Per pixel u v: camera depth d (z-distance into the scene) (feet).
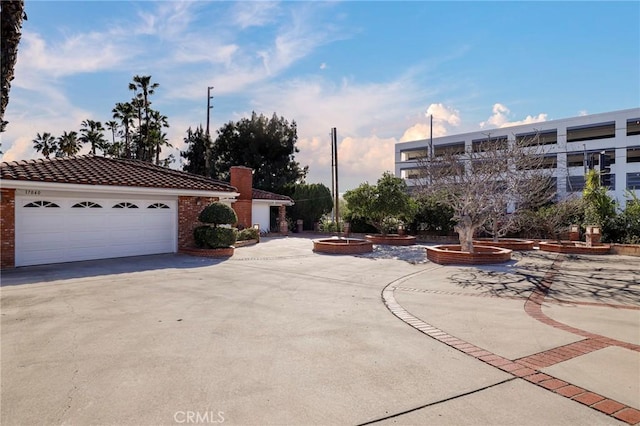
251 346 17.08
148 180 49.67
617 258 49.06
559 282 33.19
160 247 51.55
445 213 79.82
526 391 12.76
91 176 44.65
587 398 12.24
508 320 21.43
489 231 70.44
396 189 70.59
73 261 43.57
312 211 107.86
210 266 42.37
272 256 52.70
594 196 64.13
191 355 15.94
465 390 12.84
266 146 124.77
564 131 141.08
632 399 12.15
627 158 140.46
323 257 52.34
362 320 21.49
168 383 13.26
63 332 18.95
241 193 88.07
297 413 11.31
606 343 17.40
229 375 13.94
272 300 26.45
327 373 14.19
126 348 16.75
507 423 10.81
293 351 16.48
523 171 62.03
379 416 11.19
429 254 50.24
